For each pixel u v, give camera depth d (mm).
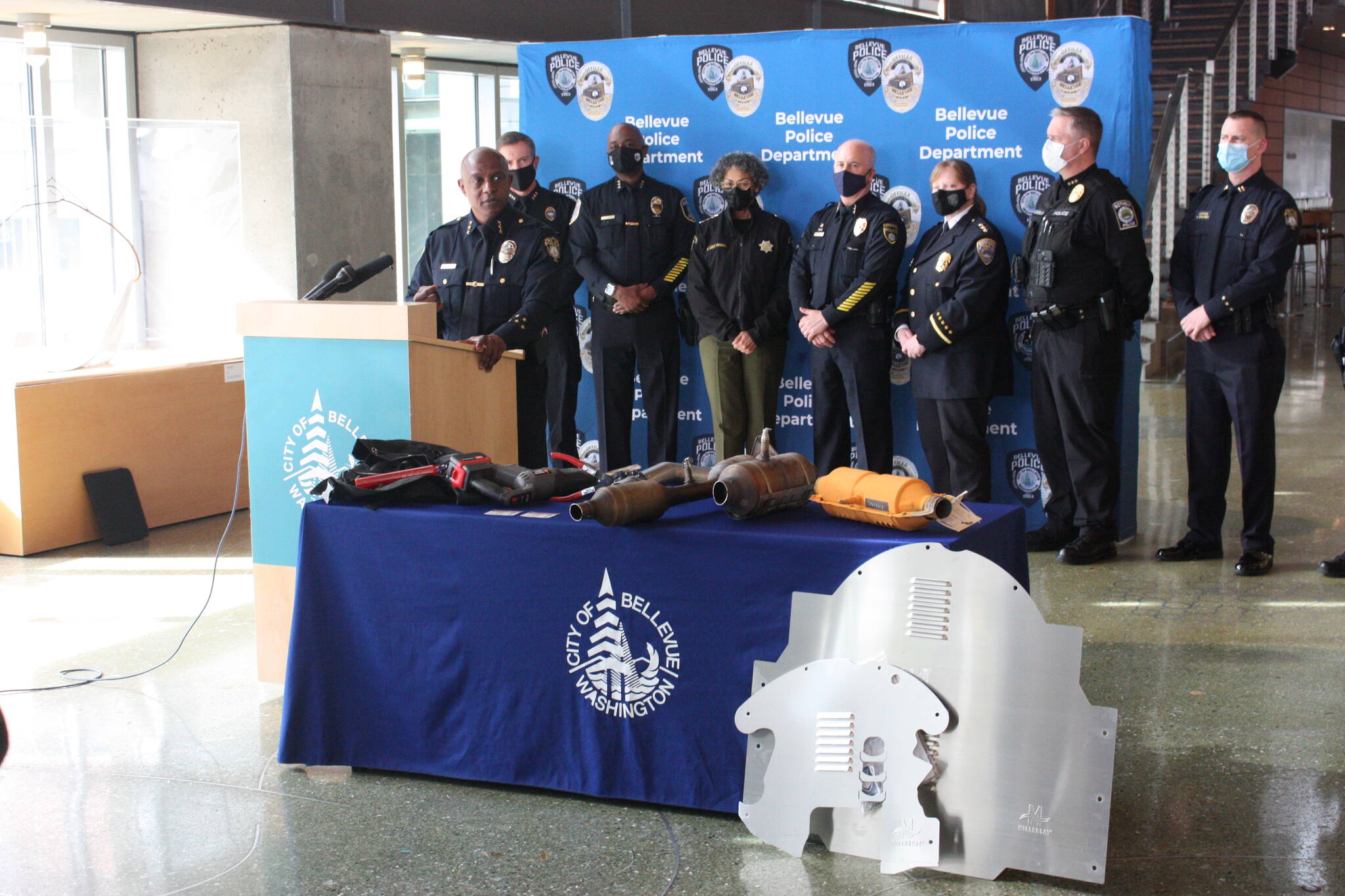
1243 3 10406
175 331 5879
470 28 7188
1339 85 19422
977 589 2318
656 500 2586
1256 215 4383
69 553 5090
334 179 6672
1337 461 6617
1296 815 2615
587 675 2672
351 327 3094
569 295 5395
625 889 2334
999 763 2312
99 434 5254
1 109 6148
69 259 5414
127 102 6684
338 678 2852
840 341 4922
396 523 2770
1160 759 2910
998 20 9633
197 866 2443
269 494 3256
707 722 2588
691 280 5168
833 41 5145
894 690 2357
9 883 2383
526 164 5352
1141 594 4301
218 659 3742
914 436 5289
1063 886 2332
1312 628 3900
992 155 4996
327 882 2375
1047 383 4691
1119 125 4801
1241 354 4438
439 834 2578
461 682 2770
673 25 8180
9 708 3342
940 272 4730
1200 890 2307
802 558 2475
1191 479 4727
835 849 2453
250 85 6461
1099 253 4488
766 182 5055
